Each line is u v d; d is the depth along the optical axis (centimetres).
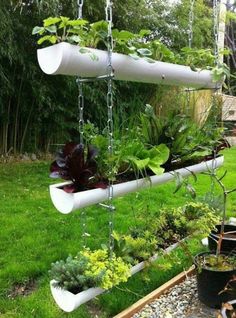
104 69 153
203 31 648
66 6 491
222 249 219
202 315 182
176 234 218
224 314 142
